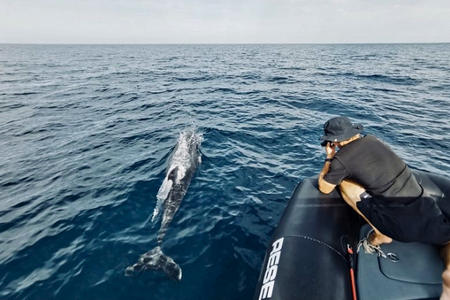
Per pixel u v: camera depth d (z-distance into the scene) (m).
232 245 4.34
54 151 8.23
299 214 3.75
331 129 2.98
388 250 3.09
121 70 30.33
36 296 3.60
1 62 40.31
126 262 4.08
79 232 4.75
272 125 10.15
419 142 8.17
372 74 23.73
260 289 3.00
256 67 32.69
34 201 5.72
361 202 3.18
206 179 6.25
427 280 2.74
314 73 25.77
